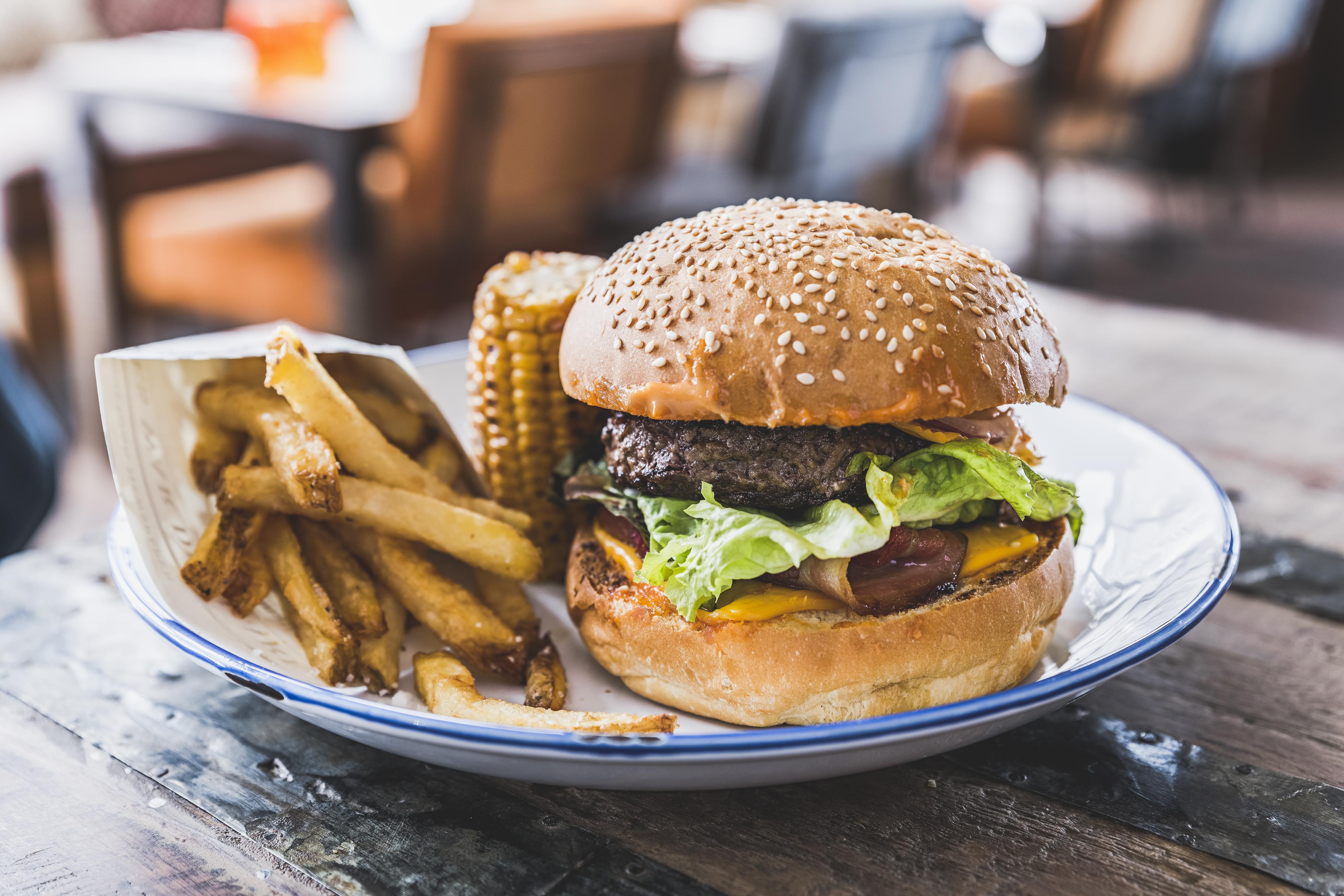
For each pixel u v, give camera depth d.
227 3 1.39
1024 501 0.34
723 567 0.33
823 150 1.02
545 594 0.40
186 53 0.99
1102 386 0.51
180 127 0.84
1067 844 0.29
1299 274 1.45
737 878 0.29
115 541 0.36
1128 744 0.32
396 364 0.39
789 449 0.34
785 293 0.33
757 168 0.98
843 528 0.32
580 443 0.39
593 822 0.30
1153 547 0.37
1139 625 0.34
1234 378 0.52
